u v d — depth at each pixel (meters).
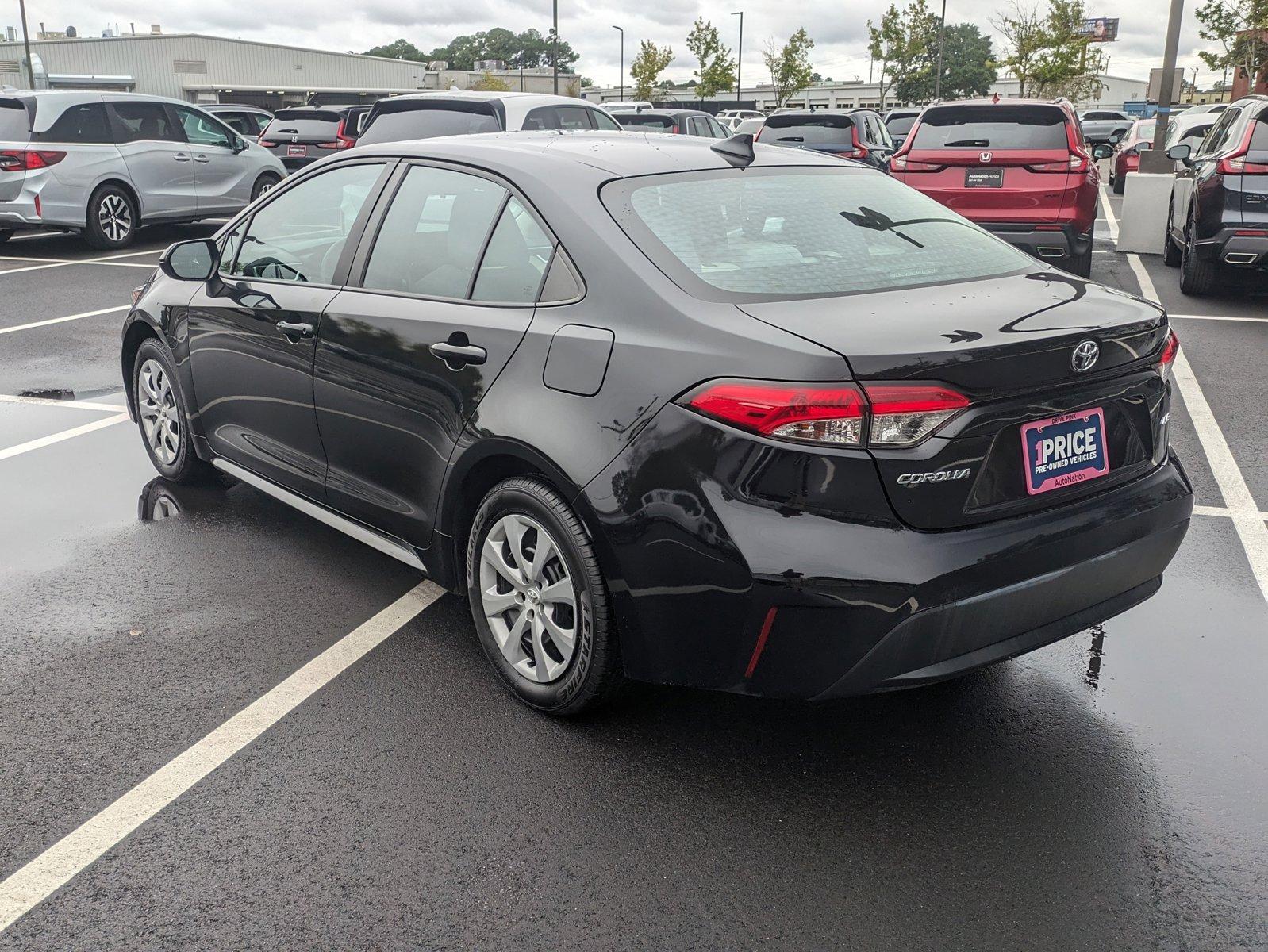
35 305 9.98
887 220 3.44
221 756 3.03
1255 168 9.30
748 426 2.58
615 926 2.41
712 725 3.21
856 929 2.40
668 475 2.71
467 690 3.40
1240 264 9.52
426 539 3.56
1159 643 3.73
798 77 63.44
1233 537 4.64
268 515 4.86
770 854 2.65
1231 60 45.56
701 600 2.70
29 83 56.38
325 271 3.97
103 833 2.70
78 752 3.04
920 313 2.78
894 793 2.89
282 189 4.32
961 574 2.60
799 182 3.54
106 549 4.45
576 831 2.73
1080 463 2.87
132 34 72.56
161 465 5.22
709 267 2.97
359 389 3.68
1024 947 2.35
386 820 2.76
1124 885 2.54
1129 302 3.09
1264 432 6.12
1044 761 3.04
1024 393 2.69
